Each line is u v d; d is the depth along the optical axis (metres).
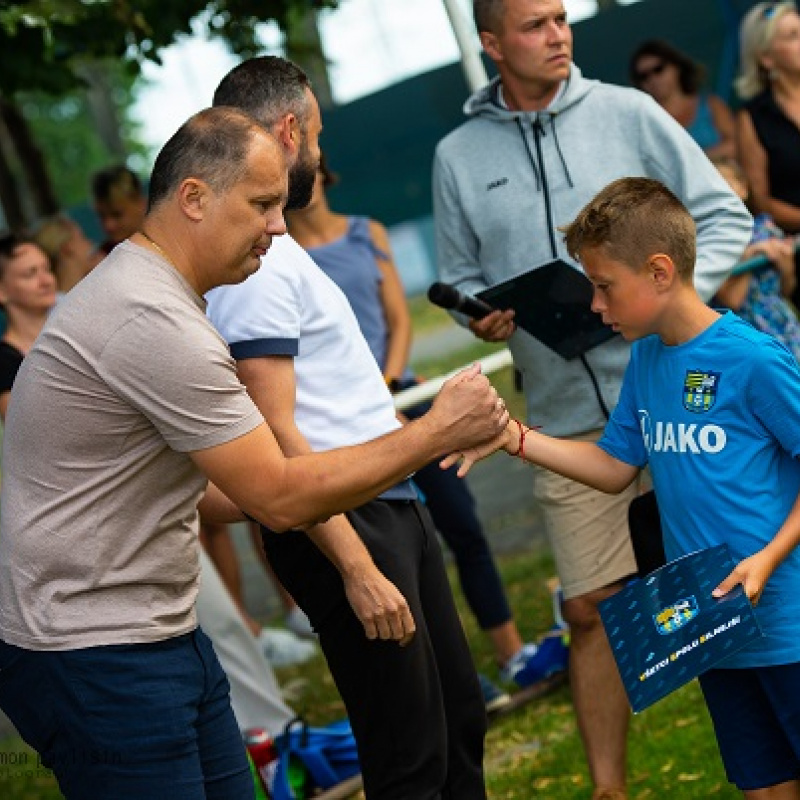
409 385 7.11
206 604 6.34
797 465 4.08
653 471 4.26
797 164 7.98
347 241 7.01
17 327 6.69
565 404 5.48
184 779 3.78
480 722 4.68
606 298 4.16
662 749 5.83
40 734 3.78
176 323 3.61
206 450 3.68
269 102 4.27
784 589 4.08
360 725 4.45
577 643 5.36
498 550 10.02
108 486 3.69
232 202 3.68
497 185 5.53
